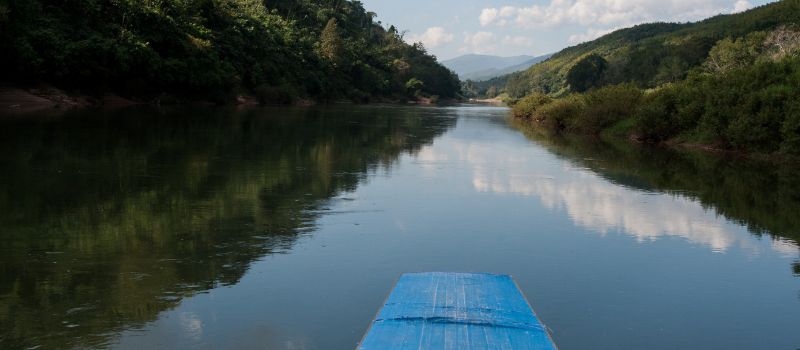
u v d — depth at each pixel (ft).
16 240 32.40
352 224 39.09
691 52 373.81
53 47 132.36
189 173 54.95
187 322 22.89
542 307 25.81
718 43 336.90
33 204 40.42
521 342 17.33
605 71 453.99
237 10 252.01
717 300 27.25
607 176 64.08
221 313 23.90
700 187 57.67
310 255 32.01
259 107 202.39
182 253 31.30
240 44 230.07
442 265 31.17
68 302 24.29
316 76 291.17
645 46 509.76
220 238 34.37
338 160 69.51
